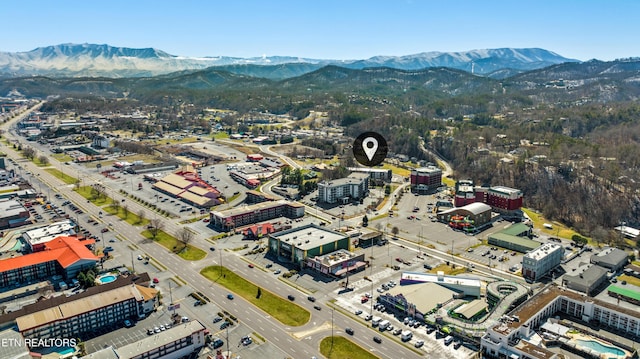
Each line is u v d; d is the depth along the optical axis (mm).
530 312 146500
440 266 197250
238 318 151500
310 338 140375
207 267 191625
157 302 159500
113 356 119438
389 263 199375
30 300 162375
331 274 184250
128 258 199625
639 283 185125
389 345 137250
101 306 144000
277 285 176000
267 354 131750
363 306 160750
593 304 152000
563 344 136750
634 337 143375
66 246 193500
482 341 132875
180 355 130375
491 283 167250
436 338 141125
